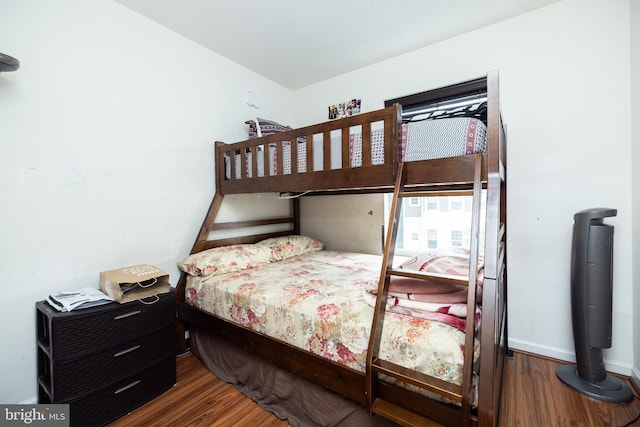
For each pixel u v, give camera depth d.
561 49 1.94
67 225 1.71
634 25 1.70
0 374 1.49
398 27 2.21
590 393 1.59
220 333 1.89
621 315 1.80
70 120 1.71
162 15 2.05
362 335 1.25
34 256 1.58
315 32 2.28
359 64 2.81
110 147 1.89
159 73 2.16
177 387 1.81
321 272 2.16
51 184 1.64
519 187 2.09
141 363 1.64
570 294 1.88
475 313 1.10
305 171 1.94
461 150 1.34
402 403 1.13
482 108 1.73
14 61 1.26
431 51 2.46
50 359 1.38
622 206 1.79
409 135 1.48
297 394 1.52
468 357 0.97
